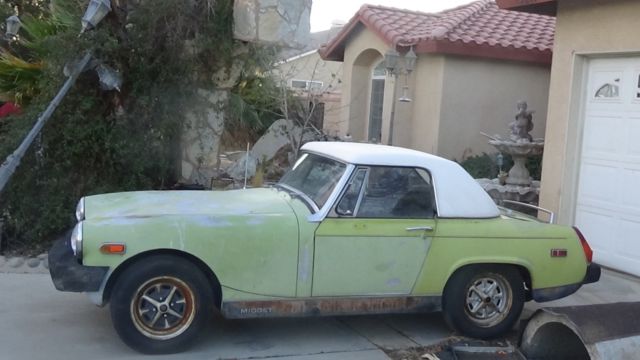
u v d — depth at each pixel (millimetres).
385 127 14156
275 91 11102
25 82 9203
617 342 4484
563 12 8492
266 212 5117
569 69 8398
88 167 8141
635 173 7676
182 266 4848
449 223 5422
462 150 13008
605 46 7887
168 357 4914
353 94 15594
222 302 4965
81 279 4672
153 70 8266
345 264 5164
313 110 11867
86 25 7570
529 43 13047
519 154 10477
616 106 7934
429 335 5727
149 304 4848
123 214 4945
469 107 12930
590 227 8289
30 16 10125
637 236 7656
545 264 5629
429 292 5410
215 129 9141
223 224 4922
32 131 7219
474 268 5512
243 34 8711
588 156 8336
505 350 5359
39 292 6348
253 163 9562
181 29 8227
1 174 6973
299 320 5949
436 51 12320
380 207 5277
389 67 12078
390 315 6211
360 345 5422
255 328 5672
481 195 5633
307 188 5609
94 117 8094
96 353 4938
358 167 5281
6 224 7770
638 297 7000
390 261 5266
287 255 5023
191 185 8688
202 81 8812
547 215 8648
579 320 4715
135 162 8141
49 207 7742
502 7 8953
